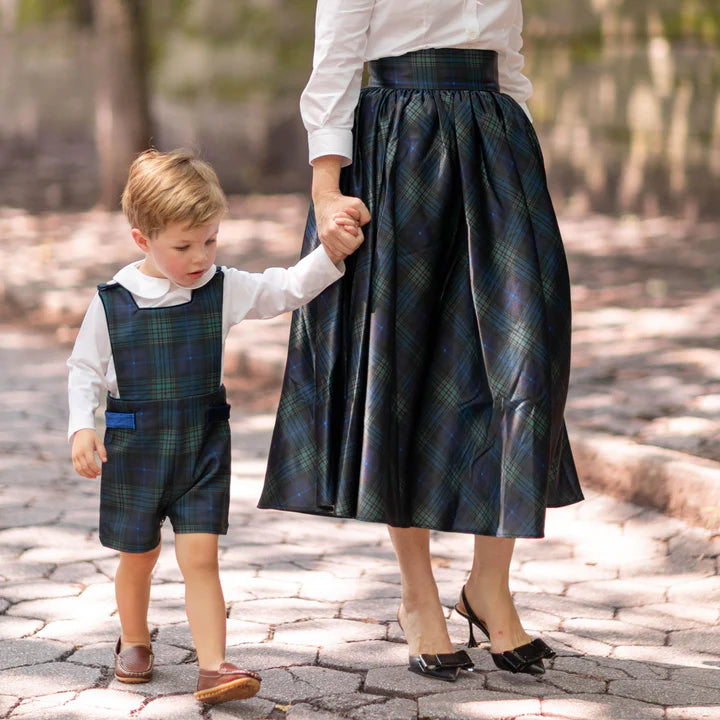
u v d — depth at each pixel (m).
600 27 18.88
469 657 4.70
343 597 5.59
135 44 19.48
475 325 4.34
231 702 4.36
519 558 6.25
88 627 5.15
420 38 4.38
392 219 4.34
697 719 4.22
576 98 19.31
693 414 8.00
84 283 13.81
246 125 23.19
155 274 4.32
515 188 4.36
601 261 14.56
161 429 4.28
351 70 4.41
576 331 10.88
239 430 8.86
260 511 7.09
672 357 9.77
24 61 27.47
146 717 4.23
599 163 19.08
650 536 6.44
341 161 4.46
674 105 18.03
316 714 4.26
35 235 17.42
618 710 4.29
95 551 6.25
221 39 23.61
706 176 17.73
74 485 7.50
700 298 12.27
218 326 4.34
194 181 4.12
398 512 4.32
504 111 4.46
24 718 4.20
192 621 4.26
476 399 4.30
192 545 4.27
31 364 11.00
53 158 25.73
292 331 4.67
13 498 7.18
